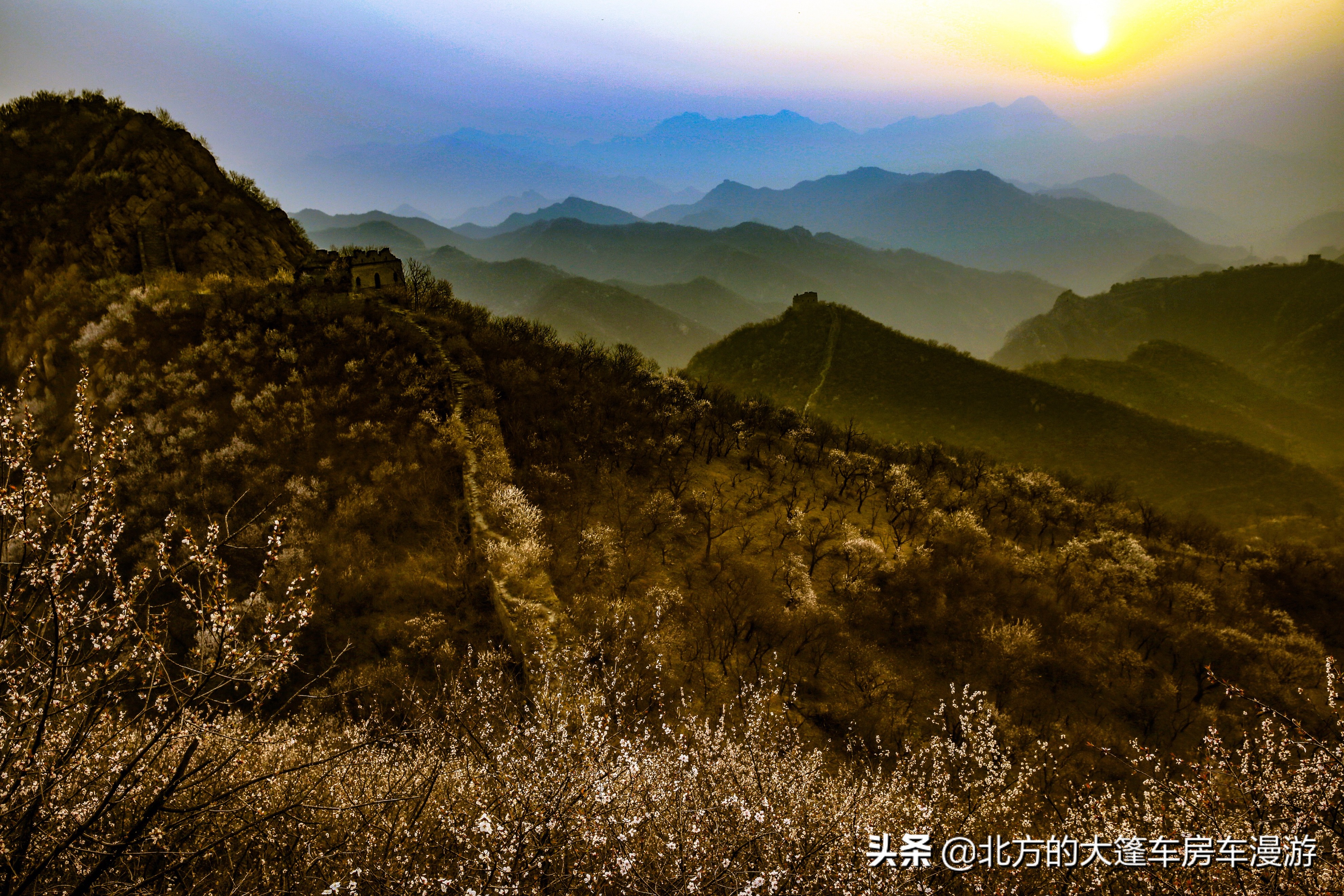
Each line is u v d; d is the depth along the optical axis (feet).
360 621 76.74
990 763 31.50
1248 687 89.10
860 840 21.26
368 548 89.56
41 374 126.11
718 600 91.25
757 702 37.86
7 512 12.69
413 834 18.45
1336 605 133.80
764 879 17.54
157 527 90.27
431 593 81.76
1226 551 162.61
